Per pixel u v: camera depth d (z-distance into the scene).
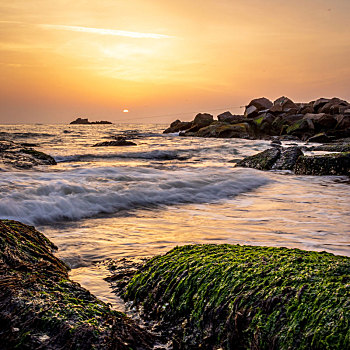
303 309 2.26
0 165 12.46
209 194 10.11
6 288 2.90
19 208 6.99
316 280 2.48
